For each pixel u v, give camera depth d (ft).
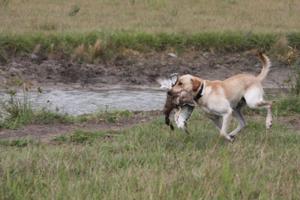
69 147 38.52
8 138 42.88
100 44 70.85
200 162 34.68
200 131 42.93
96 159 35.06
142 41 73.61
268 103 43.24
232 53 75.77
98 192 28.63
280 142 41.04
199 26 80.12
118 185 29.68
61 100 59.47
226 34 76.74
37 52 69.51
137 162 34.86
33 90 62.85
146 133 42.52
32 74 66.64
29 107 49.26
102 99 60.75
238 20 84.43
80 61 69.72
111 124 48.52
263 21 84.64
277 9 92.22
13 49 69.15
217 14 87.40
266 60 43.52
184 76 40.11
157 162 34.76
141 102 59.93
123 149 38.42
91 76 68.08
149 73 69.97
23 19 78.48
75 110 55.88
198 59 73.72
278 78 71.15
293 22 84.99
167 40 74.54
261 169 33.19
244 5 93.40
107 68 69.77
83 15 82.79
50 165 33.09
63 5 87.66
